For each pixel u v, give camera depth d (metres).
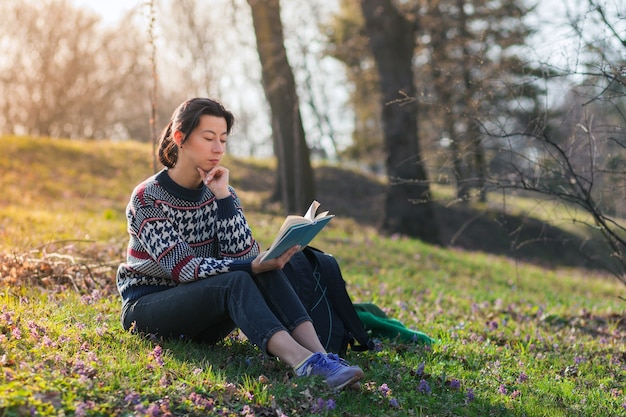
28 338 3.65
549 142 5.55
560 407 3.90
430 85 19.50
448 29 19.05
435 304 7.12
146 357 3.60
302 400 3.27
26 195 13.46
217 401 3.19
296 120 13.71
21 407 2.75
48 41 33.50
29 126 35.50
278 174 16.73
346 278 8.11
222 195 3.96
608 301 9.49
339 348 4.11
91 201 14.19
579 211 7.04
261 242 10.24
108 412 2.89
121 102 42.44
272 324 3.47
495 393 3.95
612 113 6.00
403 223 15.48
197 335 4.07
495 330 5.86
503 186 5.88
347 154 31.67
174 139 3.76
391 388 3.72
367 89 26.55
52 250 6.39
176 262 3.71
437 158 7.40
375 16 15.59
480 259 13.12
